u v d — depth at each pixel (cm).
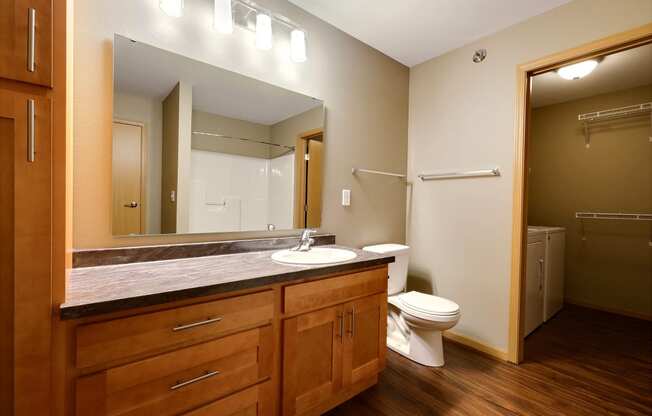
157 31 143
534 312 266
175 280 108
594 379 189
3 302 77
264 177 183
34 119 79
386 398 169
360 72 233
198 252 156
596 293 327
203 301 104
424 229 264
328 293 142
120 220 136
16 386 78
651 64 256
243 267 133
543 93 325
